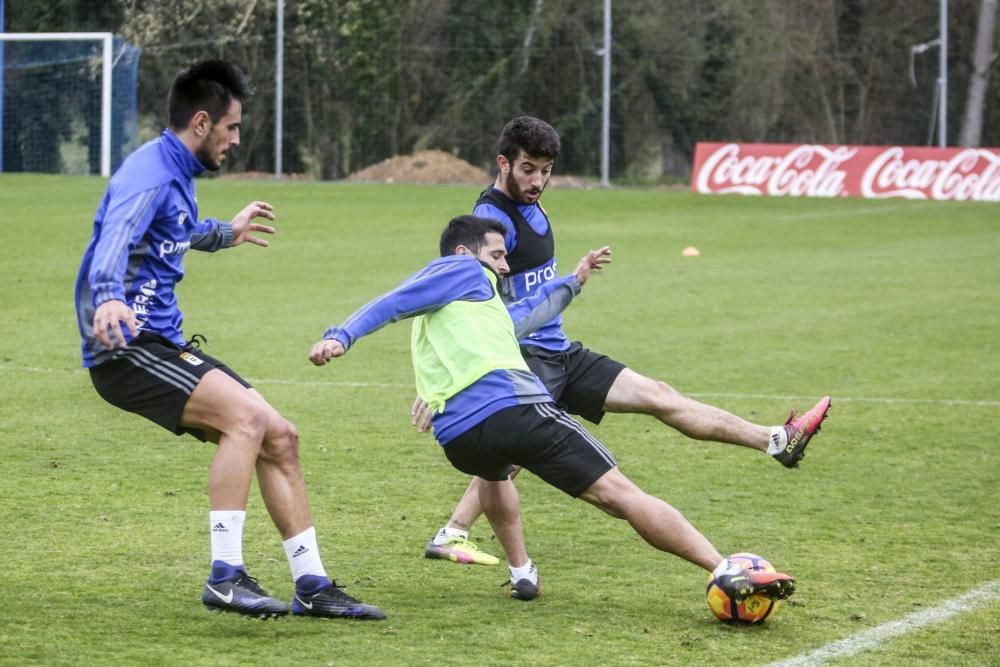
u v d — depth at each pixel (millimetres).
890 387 23234
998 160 65500
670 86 86000
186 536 13867
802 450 13281
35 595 11789
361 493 15961
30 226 44250
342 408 20938
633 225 52906
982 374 24531
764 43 86312
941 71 71375
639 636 11023
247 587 11039
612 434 19453
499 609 11773
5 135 76250
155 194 11023
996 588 12461
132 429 19062
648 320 30406
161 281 11406
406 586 12477
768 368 24844
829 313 31922
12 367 23469
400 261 39688
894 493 16250
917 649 10773
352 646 10641
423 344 11773
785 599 11250
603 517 15117
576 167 85750
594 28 85250
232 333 27531
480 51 85750
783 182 69000
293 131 83250
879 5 84688
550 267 13844
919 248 46812
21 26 83312
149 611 11445
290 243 43594
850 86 85938
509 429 11273
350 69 83688
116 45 73750
